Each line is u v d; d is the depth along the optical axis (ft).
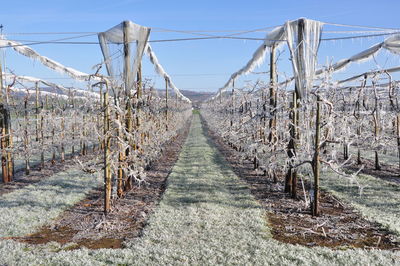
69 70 36.50
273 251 15.66
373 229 18.78
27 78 36.32
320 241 17.26
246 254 15.34
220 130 65.92
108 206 21.26
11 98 35.32
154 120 45.47
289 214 21.50
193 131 97.45
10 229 18.62
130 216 21.35
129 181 27.84
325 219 20.36
